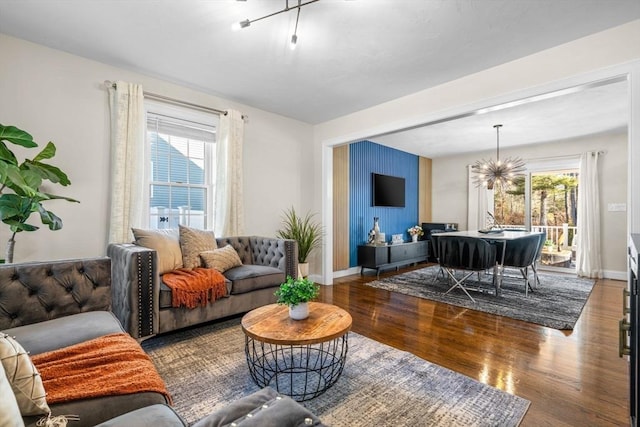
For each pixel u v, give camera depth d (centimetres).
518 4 202
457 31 233
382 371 202
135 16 219
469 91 307
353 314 320
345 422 152
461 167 707
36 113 257
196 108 350
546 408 164
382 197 609
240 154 378
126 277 221
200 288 248
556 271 573
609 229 511
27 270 173
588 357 223
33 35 244
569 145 556
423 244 653
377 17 216
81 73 277
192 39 248
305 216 471
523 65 271
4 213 207
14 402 78
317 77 315
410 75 308
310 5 203
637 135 215
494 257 387
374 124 399
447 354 228
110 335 145
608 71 228
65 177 235
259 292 295
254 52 267
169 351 229
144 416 92
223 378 192
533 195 609
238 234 373
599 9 206
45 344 137
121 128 287
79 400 98
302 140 469
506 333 268
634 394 129
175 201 349
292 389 178
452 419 154
